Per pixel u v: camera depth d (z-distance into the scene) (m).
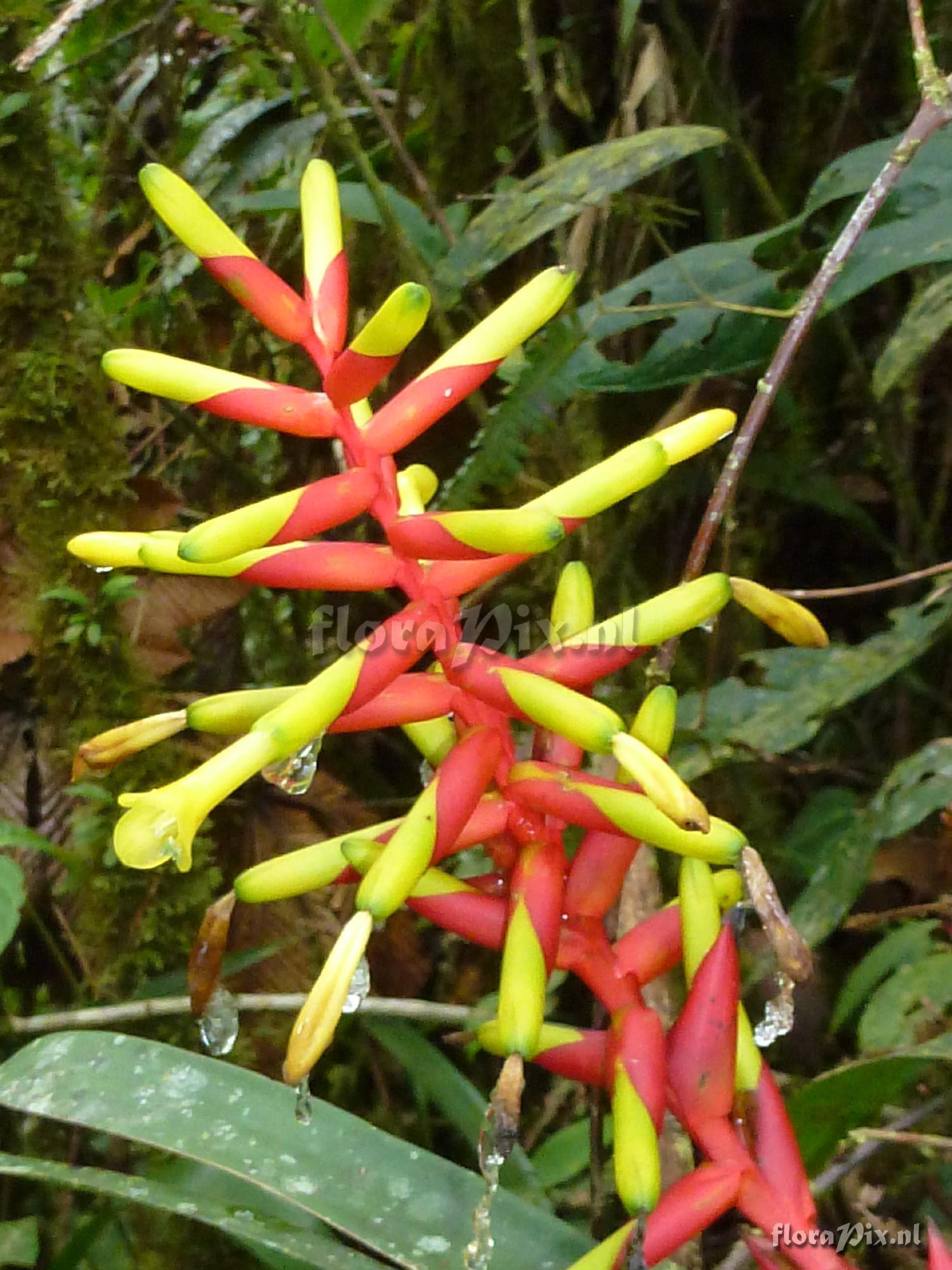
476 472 0.51
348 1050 0.57
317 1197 0.34
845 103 0.63
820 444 0.67
